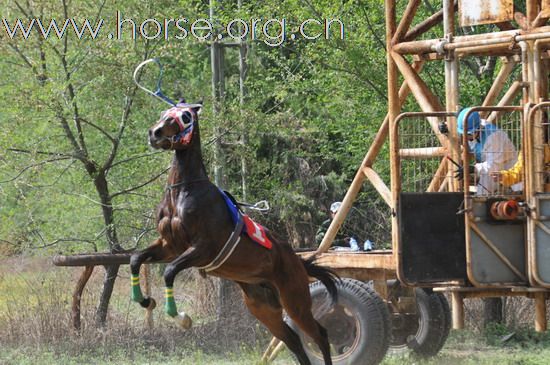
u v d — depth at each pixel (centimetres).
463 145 1156
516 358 1631
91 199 1883
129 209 1920
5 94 1797
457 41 1241
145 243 2022
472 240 1153
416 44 1307
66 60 1872
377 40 2031
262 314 1309
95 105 1902
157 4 1905
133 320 1833
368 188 2634
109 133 1950
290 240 2652
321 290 1450
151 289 2084
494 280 1159
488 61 1958
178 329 1742
